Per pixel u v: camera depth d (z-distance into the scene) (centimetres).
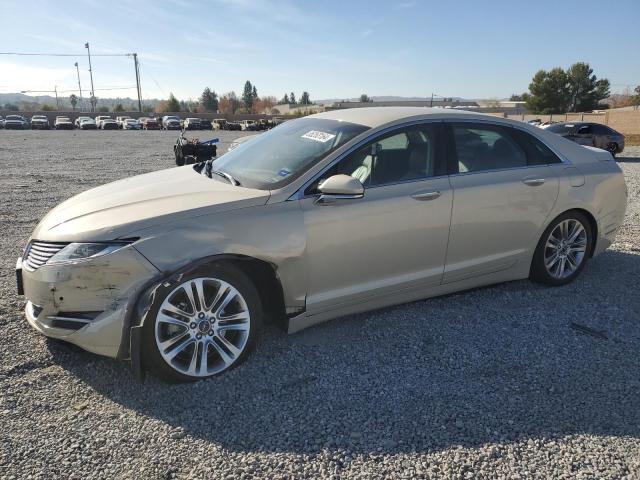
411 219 375
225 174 392
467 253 411
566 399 303
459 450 260
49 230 323
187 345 313
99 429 273
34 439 264
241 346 331
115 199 350
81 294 299
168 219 310
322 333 383
